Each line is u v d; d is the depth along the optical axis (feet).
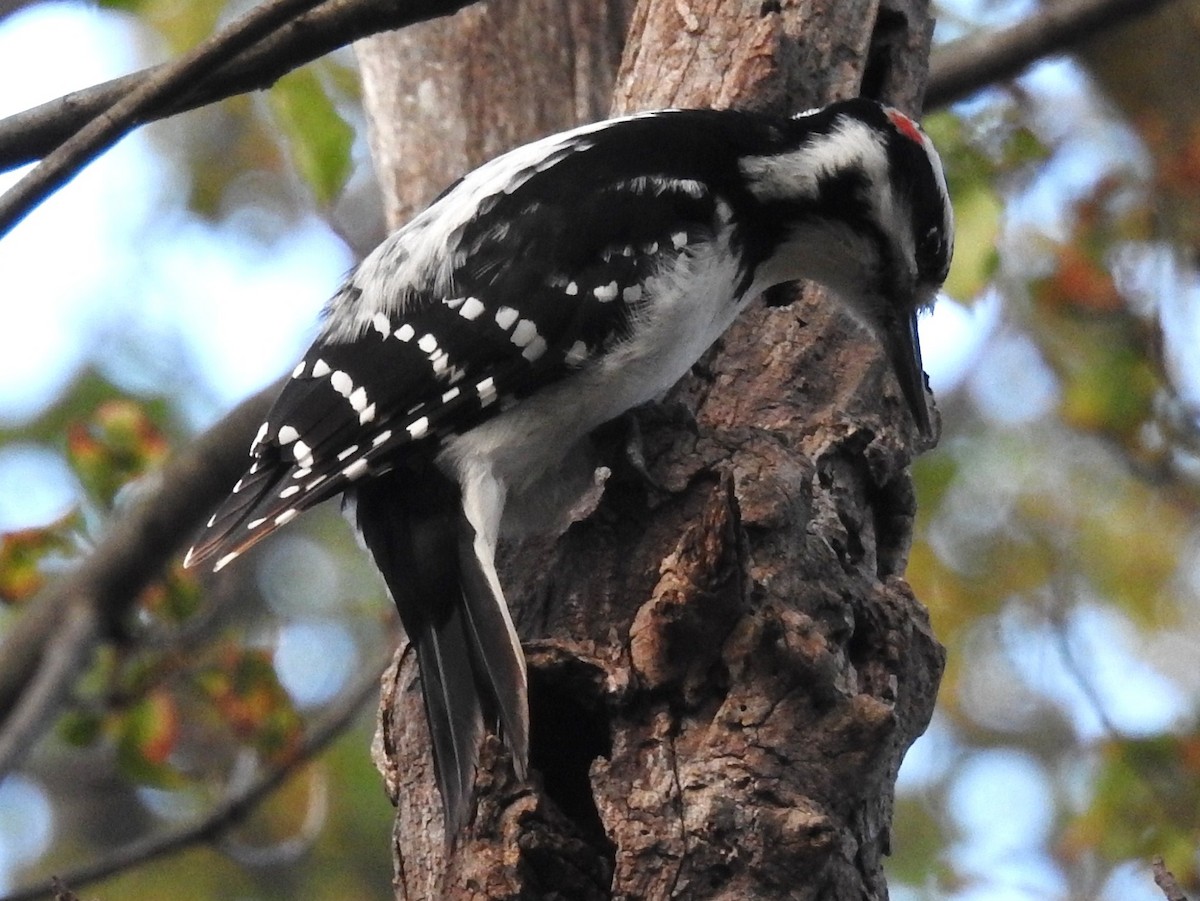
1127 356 42.14
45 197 23.32
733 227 28.63
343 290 28.37
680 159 28.60
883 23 33.42
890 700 25.32
